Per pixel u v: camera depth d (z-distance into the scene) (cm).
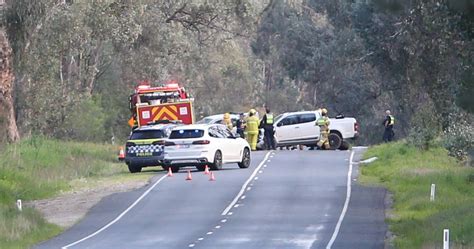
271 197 8812
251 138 13138
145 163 10988
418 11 6506
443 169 10162
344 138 13925
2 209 7925
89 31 14450
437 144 11825
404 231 6812
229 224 7400
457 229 6138
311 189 9331
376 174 10394
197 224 7450
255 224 7369
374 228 7144
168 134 11044
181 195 9062
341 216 7769
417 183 9400
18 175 10056
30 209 8125
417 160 11112
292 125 13788
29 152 11681
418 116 12100
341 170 10838
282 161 11769
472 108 5725
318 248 6188
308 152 13038
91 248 6400
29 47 13675
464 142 10550
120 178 10594
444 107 9062
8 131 12600
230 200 8675
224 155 10850
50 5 13788
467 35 6094
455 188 9075
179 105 12606
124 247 6394
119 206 8662
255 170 10856
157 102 12744
